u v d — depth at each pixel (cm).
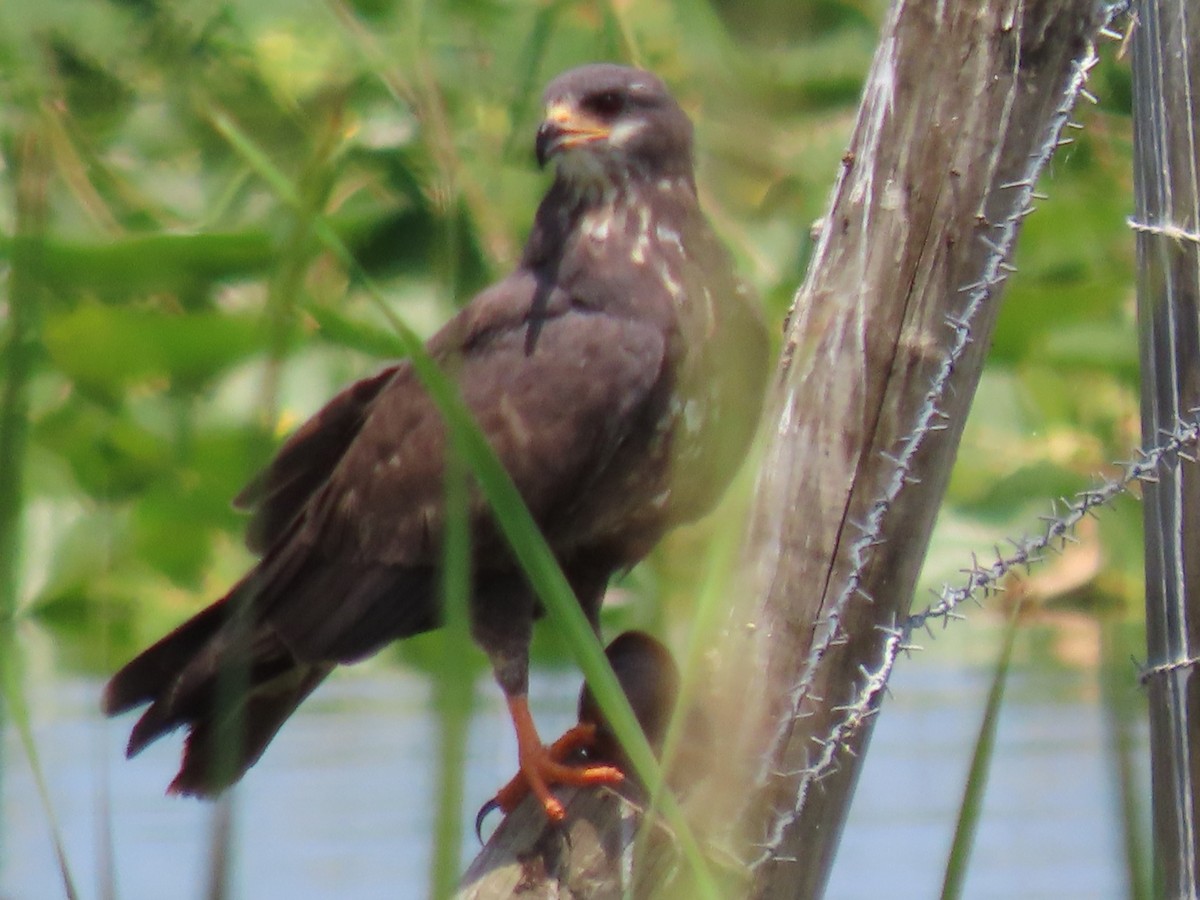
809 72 1259
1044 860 997
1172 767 664
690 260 828
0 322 994
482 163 1046
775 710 638
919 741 1147
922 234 636
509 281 843
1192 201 655
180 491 1331
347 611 827
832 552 642
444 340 831
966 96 631
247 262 1295
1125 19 708
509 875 633
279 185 481
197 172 1332
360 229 1265
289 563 833
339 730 1148
